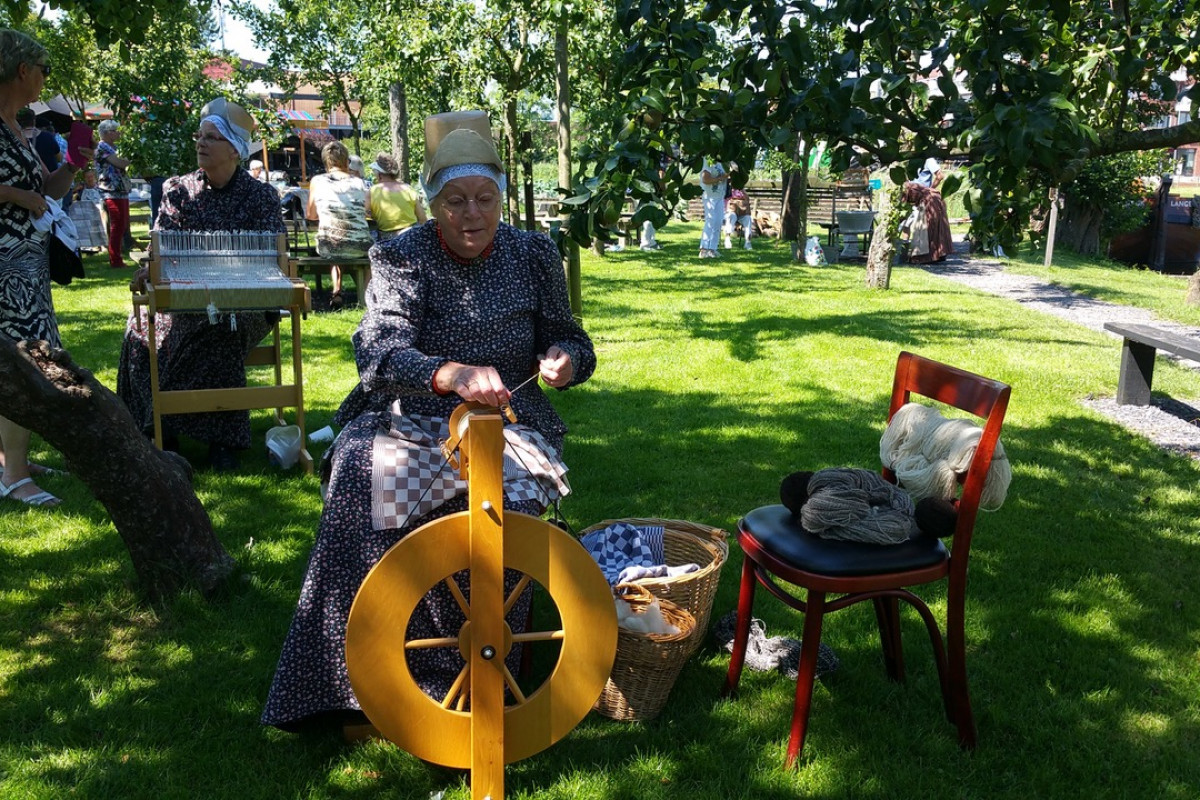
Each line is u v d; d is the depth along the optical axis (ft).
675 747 9.49
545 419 10.07
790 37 10.00
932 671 10.96
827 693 10.49
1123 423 21.59
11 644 11.09
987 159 9.62
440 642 8.10
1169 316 37.40
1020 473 17.62
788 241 66.95
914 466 9.77
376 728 8.65
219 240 15.61
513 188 42.01
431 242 9.38
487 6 39.88
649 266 48.73
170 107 46.09
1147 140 11.66
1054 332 32.07
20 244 13.85
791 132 10.12
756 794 8.86
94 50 48.37
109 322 29.50
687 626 9.88
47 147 29.48
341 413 10.23
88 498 15.43
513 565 7.94
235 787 8.79
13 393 10.22
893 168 10.71
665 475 17.08
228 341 16.70
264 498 15.71
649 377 24.30
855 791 8.92
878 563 8.96
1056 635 11.83
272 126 59.93
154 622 11.60
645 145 10.60
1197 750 9.62
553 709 8.37
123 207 42.55
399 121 51.93
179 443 18.38
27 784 8.70
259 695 10.19
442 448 8.27
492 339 9.51
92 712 9.80
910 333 30.55
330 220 33.37
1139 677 10.91
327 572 9.13
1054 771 9.20
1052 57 11.71
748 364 25.81
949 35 10.72
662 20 11.16
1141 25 12.50
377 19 42.45
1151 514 15.90
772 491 16.42
